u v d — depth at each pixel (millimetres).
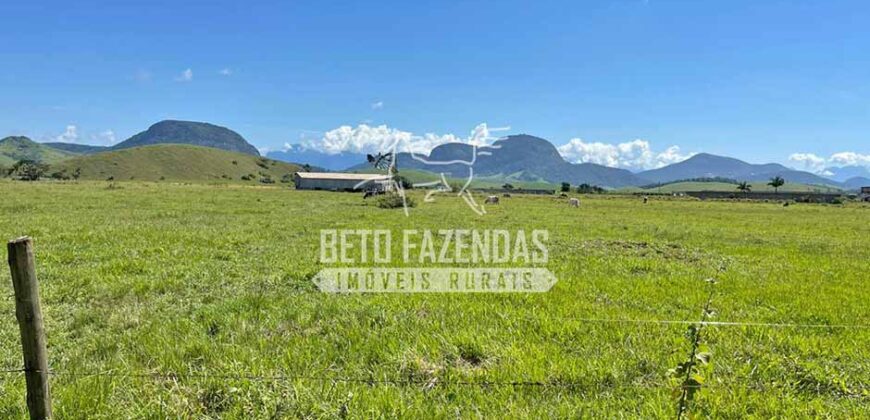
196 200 46844
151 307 8812
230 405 4902
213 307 8664
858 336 7508
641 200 93938
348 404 4855
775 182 154875
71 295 9469
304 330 7492
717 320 8281
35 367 3982
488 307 8812
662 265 14422
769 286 11523
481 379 5660
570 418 4746
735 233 26734
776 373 6016
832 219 43281
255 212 34062
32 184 76938
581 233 24219
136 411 4703
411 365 5988
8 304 8523
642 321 7910
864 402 5363
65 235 17875
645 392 5328
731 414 4887
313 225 25016
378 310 8508
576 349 6672
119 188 70188
